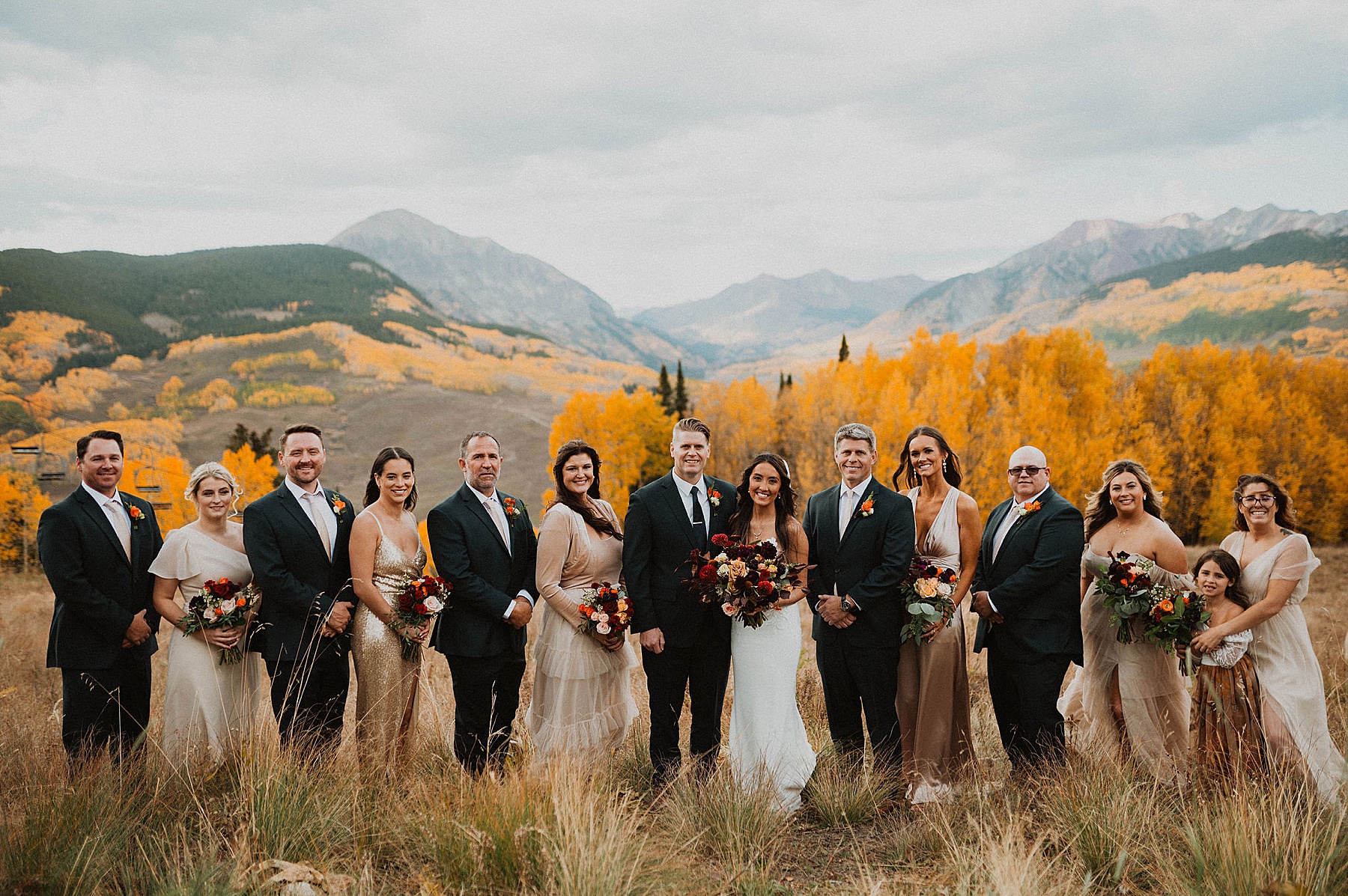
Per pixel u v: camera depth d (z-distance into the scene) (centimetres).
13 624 1174
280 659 446
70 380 19988
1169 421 4516
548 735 460
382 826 365
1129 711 470
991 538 492
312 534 462
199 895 294
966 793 419
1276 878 309
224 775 411
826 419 4459
